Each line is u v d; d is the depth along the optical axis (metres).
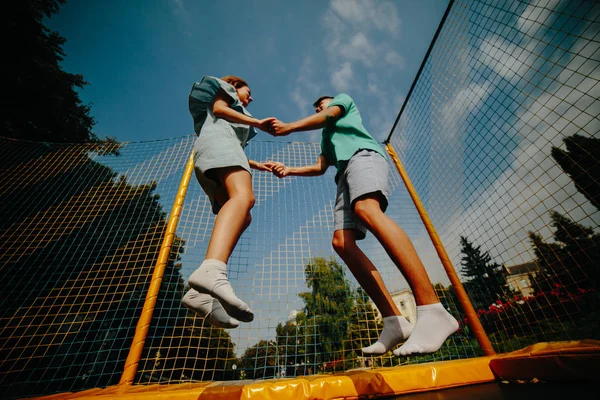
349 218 1.59
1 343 3.76
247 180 1.29
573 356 1.14
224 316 1.03
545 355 1.24
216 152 1.31
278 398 1.21
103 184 3.77
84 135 9.63
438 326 0.98
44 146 4.07
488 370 1.47
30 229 3.90
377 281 1.39
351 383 1.28
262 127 1.51
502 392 1.12
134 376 1.65
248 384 1.26
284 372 2.07
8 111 7.51
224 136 1.41
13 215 3.72
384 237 1.17
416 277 1.07
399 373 1.36
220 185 1.42
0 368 3.39
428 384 1.35
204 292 0.92
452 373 1.41
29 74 8.38
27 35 8.84
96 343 4.01
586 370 1.10
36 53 9.04
